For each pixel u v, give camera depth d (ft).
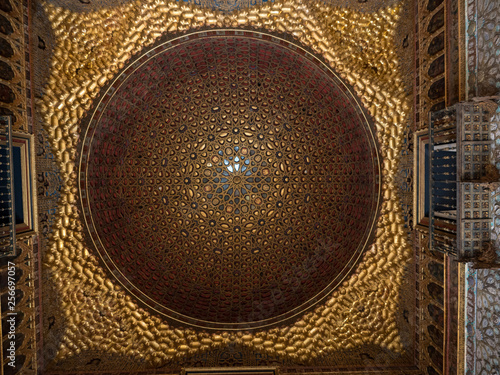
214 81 26.86
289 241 28.45
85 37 20.76
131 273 23.65
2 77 17.33
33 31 19.15
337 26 21.57
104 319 21.77
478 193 14.94
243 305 25.58
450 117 15.80
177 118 27.53
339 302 22.25
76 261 21.30
